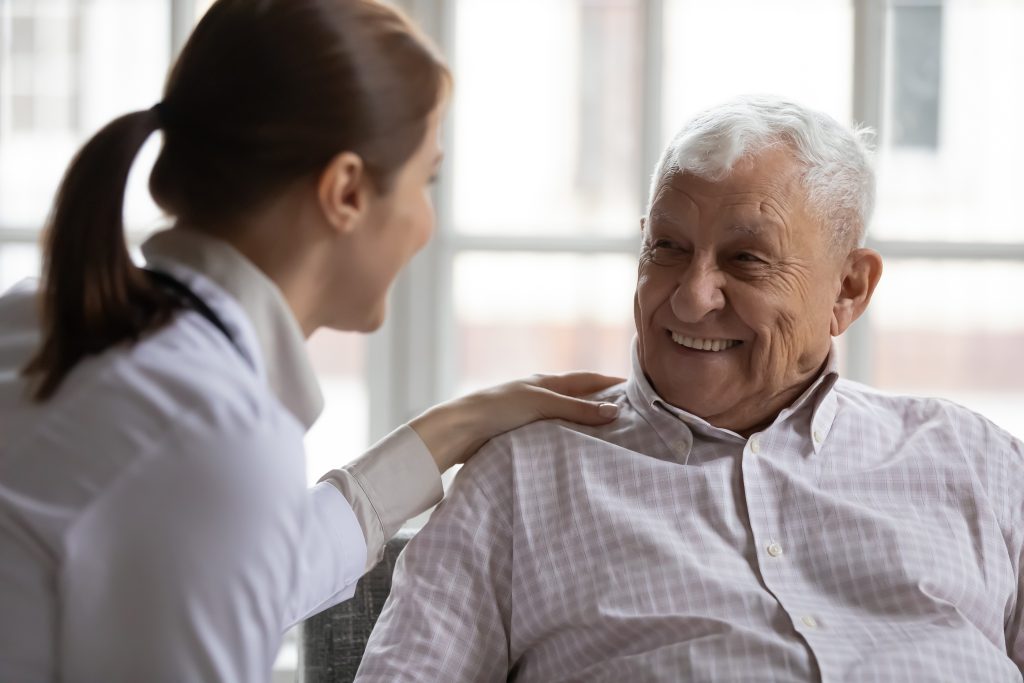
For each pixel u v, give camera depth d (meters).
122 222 0.93
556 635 1.48
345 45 1.00
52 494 0.85
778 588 1.43
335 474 1.43
